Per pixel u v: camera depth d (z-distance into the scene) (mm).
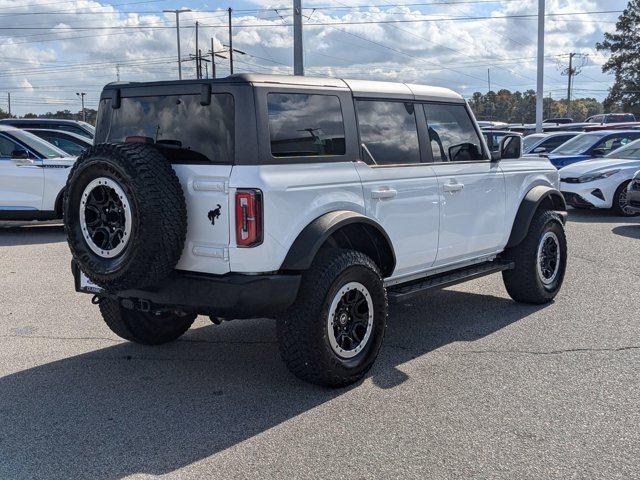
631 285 7625
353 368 4613
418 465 3551
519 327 6086
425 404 4355
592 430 3945
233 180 4137
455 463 3566
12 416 4223
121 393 4598
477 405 4328
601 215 14141
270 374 4961
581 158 16062
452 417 4148
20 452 3736
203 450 3748
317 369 4438
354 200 4734
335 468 3529
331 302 4426
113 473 3502
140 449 3764
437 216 5539
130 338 5488
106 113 4930
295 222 4320
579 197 13867
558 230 6898
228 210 4156
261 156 4199
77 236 4293
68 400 4480
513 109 111438
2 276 8406
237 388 4684
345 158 4773
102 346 5656
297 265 4266
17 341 5797
